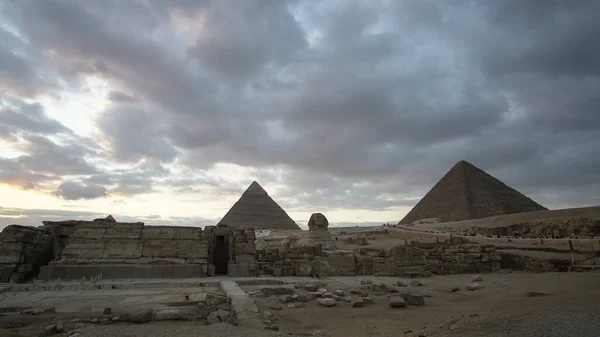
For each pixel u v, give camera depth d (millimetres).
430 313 14586
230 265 24266
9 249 21156
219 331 10398
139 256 23219
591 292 15383
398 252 28031
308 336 10453
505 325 9352
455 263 28969
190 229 24969
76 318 12539
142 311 12656
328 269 26453
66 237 25078
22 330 11234
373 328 12289
